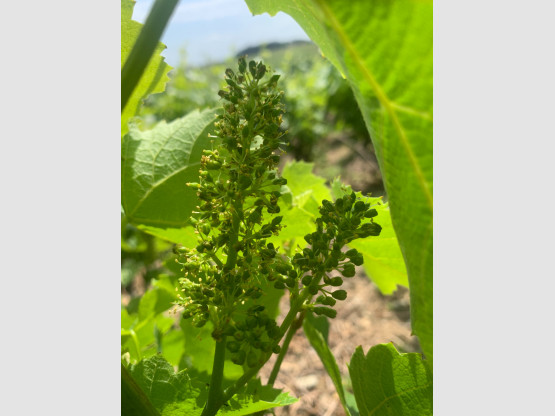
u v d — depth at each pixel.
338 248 0.16
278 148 0.17
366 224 0.16
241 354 0.16
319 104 1.48
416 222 0.12
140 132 0.25
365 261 0.29
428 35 0.10
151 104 1.25
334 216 0.16
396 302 0.80
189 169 0.25
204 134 0.25
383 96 0.11
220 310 0.17
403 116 0.11
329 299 0.16
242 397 0.19
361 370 0.20
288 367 0.62
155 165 0.25
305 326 0.26
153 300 0.31
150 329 0.31
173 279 0.30
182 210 0.25
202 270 0.17
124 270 0.72
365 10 0.10
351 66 0.11
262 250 0.17
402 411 0.20
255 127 0.16
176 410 0.19
